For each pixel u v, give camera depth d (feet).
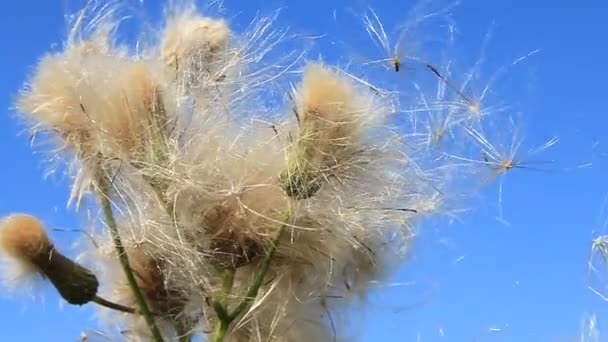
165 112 0.74
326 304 0.79
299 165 0.72
